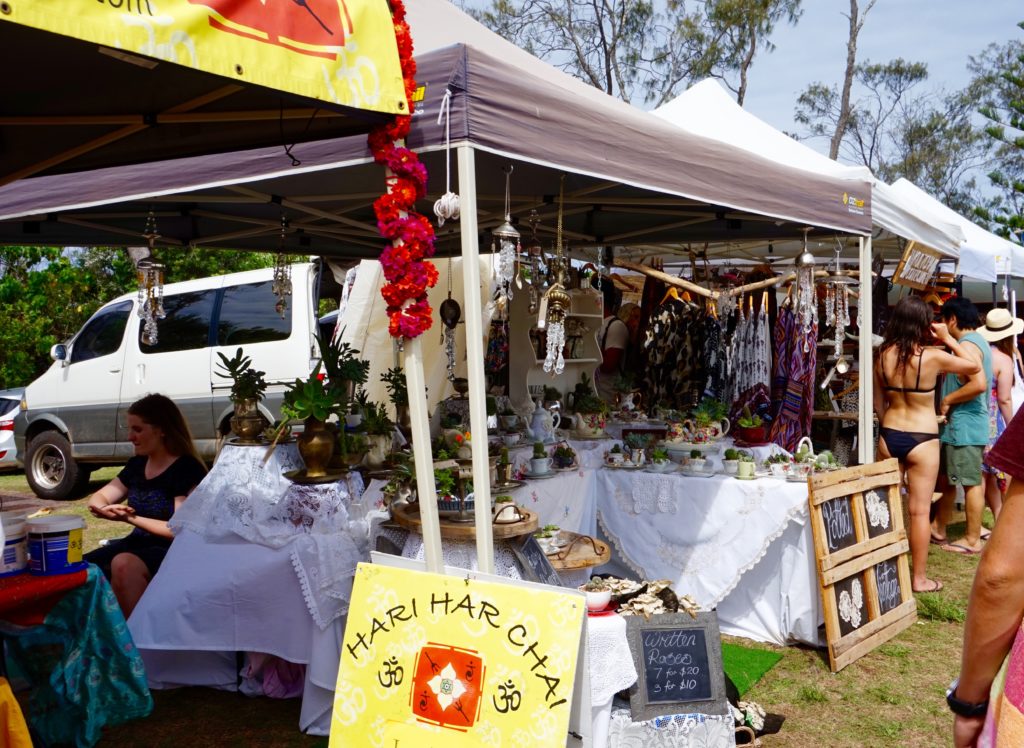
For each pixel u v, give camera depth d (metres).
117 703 2.79
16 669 2.82
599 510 4.74
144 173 3.18
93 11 1.39
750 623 4.32
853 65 24.22
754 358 5.60
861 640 4.00
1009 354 6.33
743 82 20.55
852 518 4.18
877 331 7.68
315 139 2.48
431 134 2.36
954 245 6.16
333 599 3.17
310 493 3.29
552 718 1.96
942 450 5.79
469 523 2.91
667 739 2.84
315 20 1.87
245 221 4.99
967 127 28.95
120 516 3.69
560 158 2.61
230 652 3.71
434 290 7.11
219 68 1.61
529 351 5.38
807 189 4.07
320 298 8.05
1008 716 1.16
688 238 5.99
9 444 10.51
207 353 7.88
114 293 14.80
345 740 2.19
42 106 2.32
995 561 1.23
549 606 2.04
